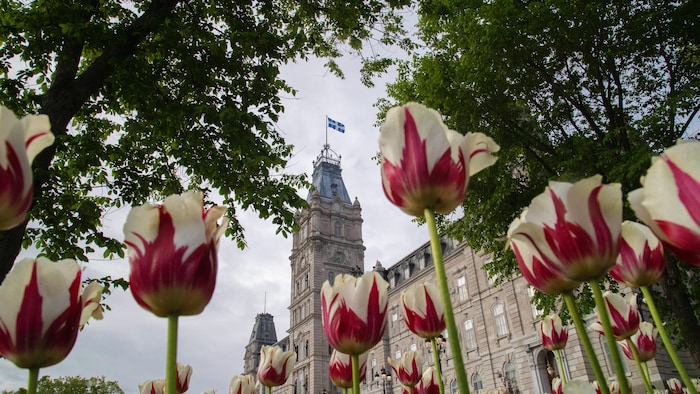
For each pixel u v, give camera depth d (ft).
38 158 23.76
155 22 28.19
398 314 138.72
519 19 37.09
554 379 11.78
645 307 53.47
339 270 186.19
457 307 111.75
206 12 33.86
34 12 25.59
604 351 71.31
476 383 100.32
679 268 35.55
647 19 34.12
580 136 37.40
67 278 4.43
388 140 4.69
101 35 25.46
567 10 34.35
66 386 104.68
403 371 10.07
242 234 34.40
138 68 28.86
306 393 166.61
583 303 38.70
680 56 37.55
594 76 39.47
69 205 26.58
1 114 3.81
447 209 4.67
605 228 4.17
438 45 46.57
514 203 40.63
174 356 3.80
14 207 3.83
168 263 3.86
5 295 4.11
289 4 39.50
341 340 5.84
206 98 31.04
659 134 34.83
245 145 29.12
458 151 4.62
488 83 38.91
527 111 41.91
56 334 4.21
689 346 32.73
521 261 5.27
